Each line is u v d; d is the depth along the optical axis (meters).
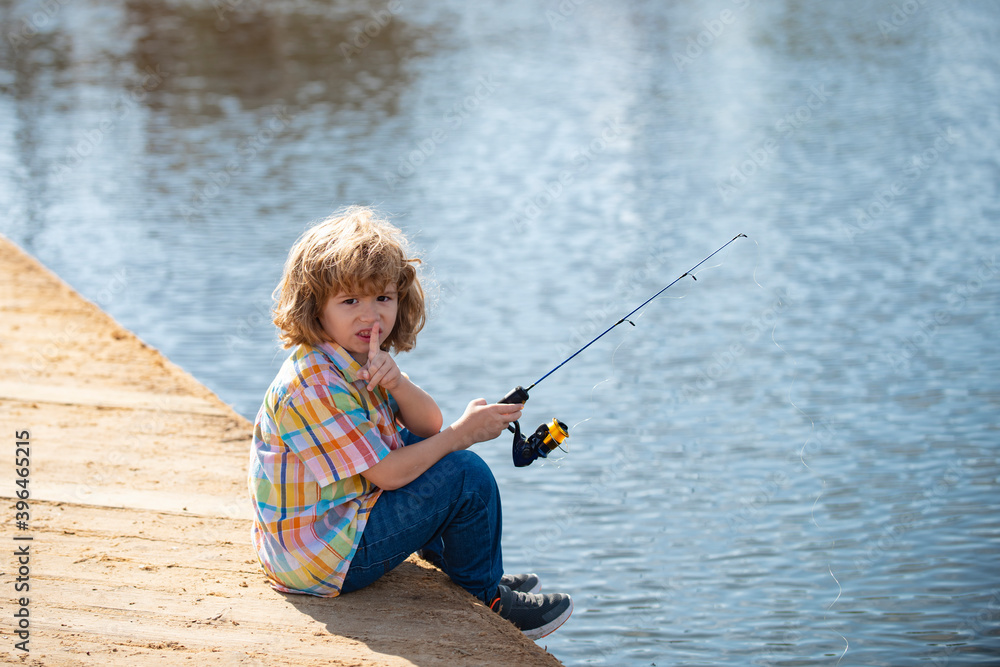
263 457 2.89
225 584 3.08
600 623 3.93
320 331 2.80
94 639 2.74
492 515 2.94
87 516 3.60
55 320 6.44
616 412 6.20
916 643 3.76
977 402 6.19
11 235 10.67
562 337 7.63
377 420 2.84
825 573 4.31
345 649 2.71
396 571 3.17
